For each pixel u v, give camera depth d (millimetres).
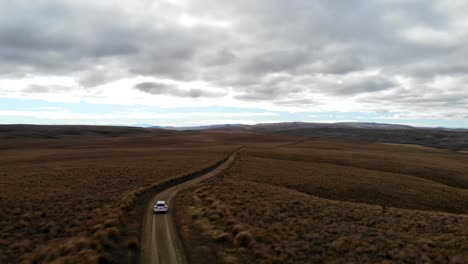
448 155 112312
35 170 56000
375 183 51156
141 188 39969
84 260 16891
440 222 26906
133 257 18656
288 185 47656
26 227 24391
